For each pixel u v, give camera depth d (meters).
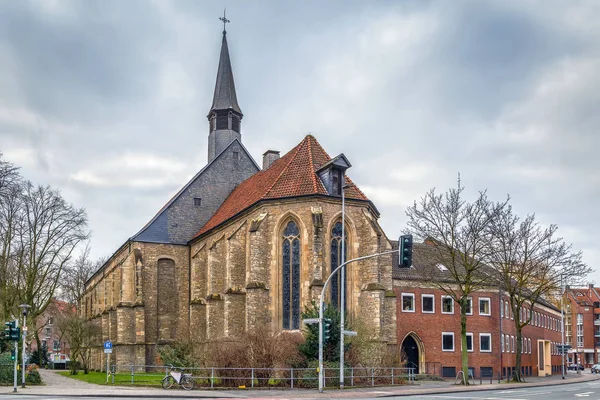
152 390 29.92
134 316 52.72
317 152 46.31
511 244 46.53
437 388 34.16
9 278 45.38
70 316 54.44
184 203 57.12
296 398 25.72
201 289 52.19
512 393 31.23
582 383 48.12
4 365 33.56
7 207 44.97
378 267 42.00
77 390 29.70
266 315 41.59
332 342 33.53
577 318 127.88
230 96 61.53
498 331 52.84
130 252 54.28
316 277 39.91
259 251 42.09
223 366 31.97
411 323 48.94
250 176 60.31
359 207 43.38
